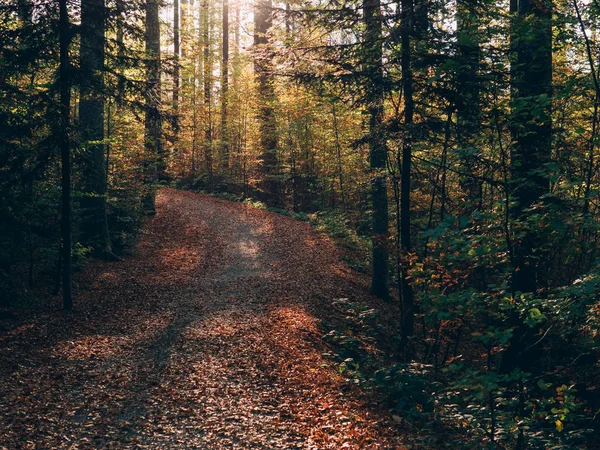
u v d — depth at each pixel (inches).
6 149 483.5
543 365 372.5
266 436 290.8
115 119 787.4
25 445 264.8
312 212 1222.9
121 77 532.7
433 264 313.4
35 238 604.7
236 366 393.7
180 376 371.9
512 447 281.7
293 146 1172.5
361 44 457.7
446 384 430.0
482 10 404.5
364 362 456.4
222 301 576.7
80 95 560.4
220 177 1443.2
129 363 396.2
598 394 347.6
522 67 394.0
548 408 325.1
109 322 503.8
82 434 285.1
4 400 313.7
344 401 352.5
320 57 468.4
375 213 665.0
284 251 821.2
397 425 326.3
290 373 387.2
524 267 359.3
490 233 277.3
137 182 846.5
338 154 1051.3
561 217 253.4
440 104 430.0
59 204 599.8
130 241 784.9
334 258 791.1
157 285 637.3
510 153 366.3
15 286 533.0
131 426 297.0
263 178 1274.6
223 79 1460.4
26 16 482.9
